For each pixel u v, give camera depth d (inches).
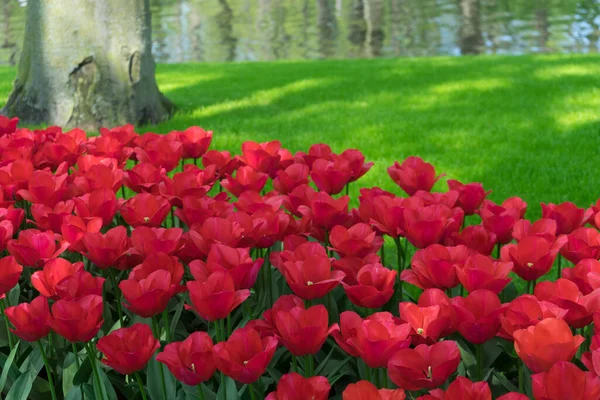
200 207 103.3
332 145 305.1
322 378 63.8
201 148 138.5
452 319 72.1
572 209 95.6
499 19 804.6
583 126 324.5
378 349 65.9
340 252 91.4
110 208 101.6
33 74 361.1
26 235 91.3
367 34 775.1
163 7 1016.2
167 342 88.0
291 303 77.6
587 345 89.6
